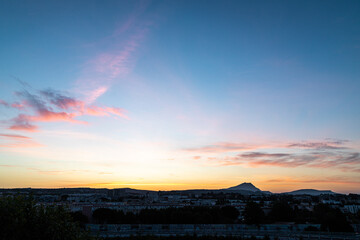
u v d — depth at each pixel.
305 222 160.12
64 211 26.34
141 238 98.06
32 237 22.58
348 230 111.19
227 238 98.56
